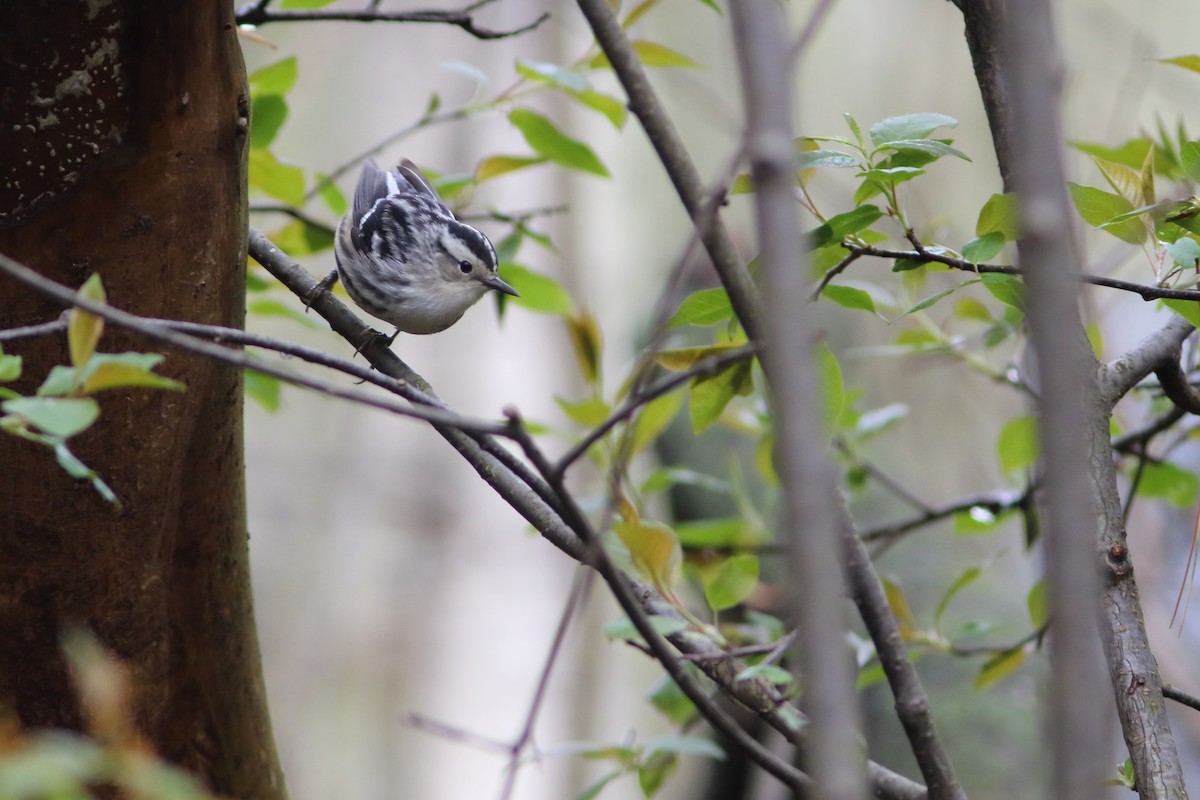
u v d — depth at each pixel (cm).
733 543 602
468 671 627
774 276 371
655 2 594
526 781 623
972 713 605
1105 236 613
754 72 382
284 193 597
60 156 582
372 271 601
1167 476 599
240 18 593
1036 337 372
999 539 618
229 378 586
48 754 342
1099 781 358
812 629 358
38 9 581
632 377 591
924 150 583
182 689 588
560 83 594
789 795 601
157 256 584
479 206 602
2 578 585
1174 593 614
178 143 583
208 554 587
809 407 365
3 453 584
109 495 482
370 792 625
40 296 583
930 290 615
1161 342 586
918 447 623
